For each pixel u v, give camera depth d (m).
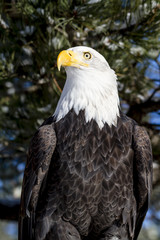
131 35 13.88
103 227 12.54
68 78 13.04
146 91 17.08
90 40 14.65
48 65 13.73
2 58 14.05
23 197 12.69
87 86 12.77
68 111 12.73
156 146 16.89
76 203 12.12
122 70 15.03
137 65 15.75
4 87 17.55
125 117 13.16
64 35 13.44
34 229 12.50
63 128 12.53
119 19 13.84
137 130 12.78
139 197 12.65
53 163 12.33
